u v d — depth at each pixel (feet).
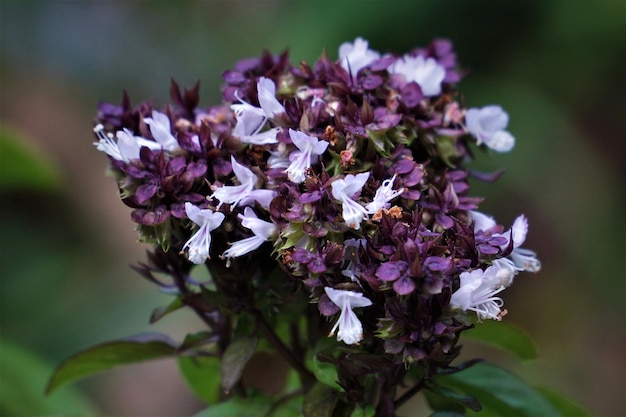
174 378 1.69
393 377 0.76
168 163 0.75
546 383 1.82
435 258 0.70
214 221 0.73
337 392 0.77
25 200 1.84
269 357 1.66
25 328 1.68
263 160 0.77
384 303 0.71
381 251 0.70
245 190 0.74
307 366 0.83
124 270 1.78
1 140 1.29
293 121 0.76
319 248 0.71
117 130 0.81
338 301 0.70
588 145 1.84
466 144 0.82
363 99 0.76
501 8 1.67
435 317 0.70
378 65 0.78
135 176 0.75
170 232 0.75
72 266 1.79
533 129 1.72
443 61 0.86
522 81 1.75
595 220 1.81
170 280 0.89
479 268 0.72
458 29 1.68
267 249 0.77
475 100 1.72
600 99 1.83
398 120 0.75
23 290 1.74
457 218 0.75
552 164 1.77
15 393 1.14
